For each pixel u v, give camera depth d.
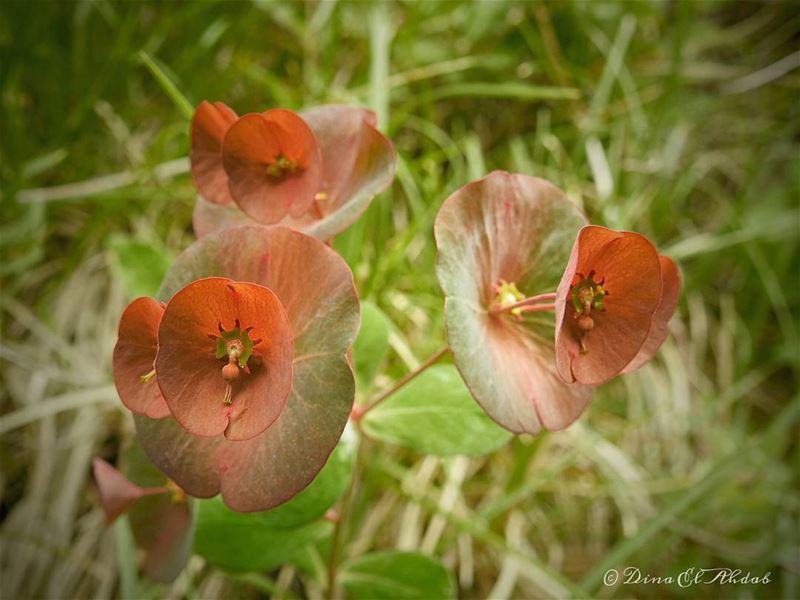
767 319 0.21
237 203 0.10
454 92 0.18
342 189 0.11
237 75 0.20
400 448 0.16
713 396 0.19
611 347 0.09
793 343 0.20
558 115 0.21
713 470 0.15
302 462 0.09
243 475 0.09
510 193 0.10
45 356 0.16
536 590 0.16
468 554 0.16
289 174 0.10
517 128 0.21
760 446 0.19
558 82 0.21
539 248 0.10
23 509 0.15
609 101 0.21
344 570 0.13
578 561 0.17
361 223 0.15
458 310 0.09
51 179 0.18
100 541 0.15
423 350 0.16
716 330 0.21
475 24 0.20
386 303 0.17
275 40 0.20
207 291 0.08
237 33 0.19
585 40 0.22
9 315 0.17
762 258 0.20
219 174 0.11
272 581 0.15
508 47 0.21
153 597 0.14
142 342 0.09
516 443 0.17
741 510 0.18
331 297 0.09
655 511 0.17
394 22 0.21
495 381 0.09
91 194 0.17
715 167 0.23
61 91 0.18
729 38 0.24
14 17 0.17
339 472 0.11
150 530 0.11
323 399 0.09
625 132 0.21
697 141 0.23
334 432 0.08
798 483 0.19
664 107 0.21
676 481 0.18
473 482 0.17
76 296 0.17
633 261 0.09
